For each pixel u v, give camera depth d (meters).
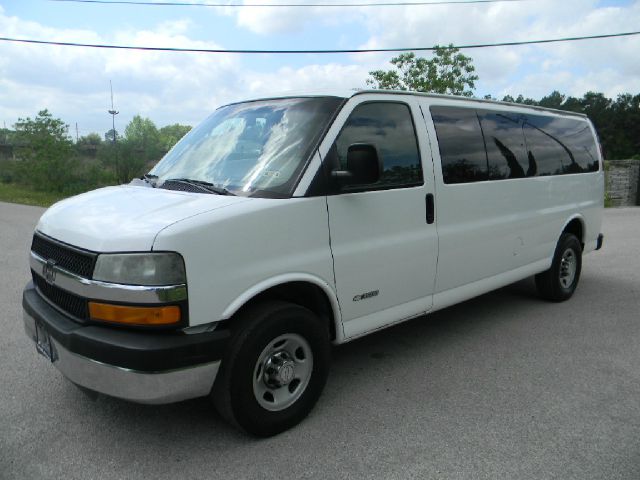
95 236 2.83
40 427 3.31
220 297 2.85
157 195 3.32
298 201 3.21
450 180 4.29
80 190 26.38
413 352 4.61
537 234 5.43
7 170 31.75
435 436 3.24
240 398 3.01
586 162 6.33
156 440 3.18
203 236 2.78
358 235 3.58
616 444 3.15
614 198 21.34
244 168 3.50
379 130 3.78
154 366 2.66
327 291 3.42
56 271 3.03
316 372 3.41
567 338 4.96
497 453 3.06
